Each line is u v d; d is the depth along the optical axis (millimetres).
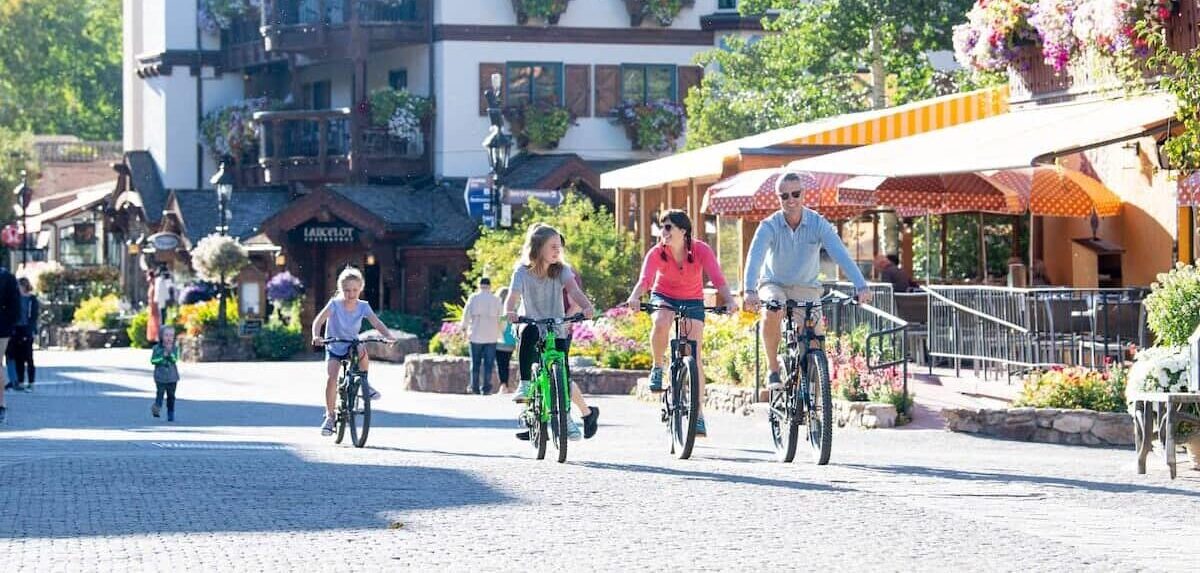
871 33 68500
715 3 83312
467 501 17859
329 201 76375
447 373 49625
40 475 20641
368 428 26875
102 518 16500
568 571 13609
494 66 81625
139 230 97125
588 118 82625
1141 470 22062
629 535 15539
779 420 22578
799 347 22031
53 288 97688
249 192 86812
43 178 134375
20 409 42000
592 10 82500
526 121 81312
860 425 30375
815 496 18375
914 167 34031
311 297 78562
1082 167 42812
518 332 22984
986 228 48250
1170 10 35312
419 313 75938
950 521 16547
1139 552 14766
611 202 79625
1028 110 39906
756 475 20453
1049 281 44469
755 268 22016
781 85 71125
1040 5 39094
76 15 155000
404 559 14078
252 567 13633
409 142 82000
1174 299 27016
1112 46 35875
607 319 49125
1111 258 41781
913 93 69750
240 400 46031
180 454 24469
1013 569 13828
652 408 38750
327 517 16594
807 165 39312
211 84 93500
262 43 88938
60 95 157000
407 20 82125
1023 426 28328
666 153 83000
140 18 103250
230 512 16953
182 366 65625
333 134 82938
